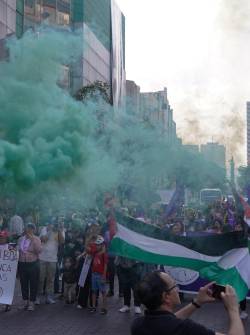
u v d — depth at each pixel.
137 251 8.54
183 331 3.27
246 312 11.24
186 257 8.09
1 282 11.49
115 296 13.62
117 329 9.95
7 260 11.51
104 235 11.95
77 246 12.42
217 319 10.58
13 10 43.47
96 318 10.91
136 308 11.35
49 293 12.60
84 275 11.73
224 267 7.78
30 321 10.60
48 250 12.64
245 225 8.27
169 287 3.45
